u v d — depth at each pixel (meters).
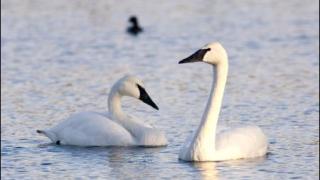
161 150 23.41
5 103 29.73
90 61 38.59
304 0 57.31
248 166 20.89
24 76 34.97
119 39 45.09
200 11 54.22
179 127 25.86
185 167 20.83
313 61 37.75
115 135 24.11
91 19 52.03
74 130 24.36
